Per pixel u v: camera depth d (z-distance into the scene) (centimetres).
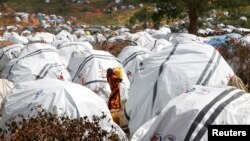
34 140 578
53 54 1339
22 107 730
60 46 1755
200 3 2852
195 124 529
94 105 743
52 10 8944
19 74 1210
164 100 827
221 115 532
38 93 746
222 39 1970
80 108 722
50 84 764
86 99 741
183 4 2848
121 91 1161
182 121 539
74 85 778
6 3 9256
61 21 6856
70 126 603
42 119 612
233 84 865
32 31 4725
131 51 1362
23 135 582
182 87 831
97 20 7962
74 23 7075
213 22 5281
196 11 2936
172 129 545
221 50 1360
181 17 3023
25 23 6131
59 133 586
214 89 592
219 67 877
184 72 852
